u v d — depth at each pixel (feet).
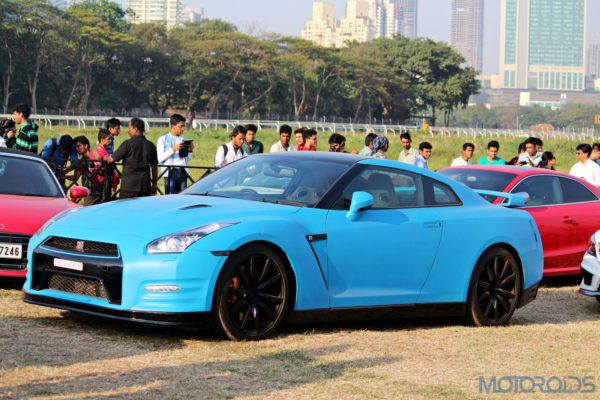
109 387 20.22
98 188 51.75
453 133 354.33
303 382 21.66
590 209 43.16
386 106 504.43
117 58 370.94
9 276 31.17
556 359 26.08
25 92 362.53
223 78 403.13
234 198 28.02
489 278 30.83
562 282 44.70
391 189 29.17
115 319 26.96
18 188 34.96
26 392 19.51
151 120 241.96
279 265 26.00
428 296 29.25
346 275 27.37
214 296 24.80
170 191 51.93
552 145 226.99
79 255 25.26
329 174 28.43
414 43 539.70
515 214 31.83
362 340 26.96
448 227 29.66
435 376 23.20
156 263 24.30
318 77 442.91
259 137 221.05
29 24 331.98
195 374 21.74
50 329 25.71
